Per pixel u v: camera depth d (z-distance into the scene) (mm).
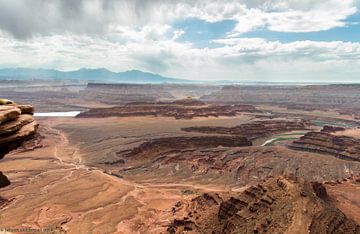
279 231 50938
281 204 56594
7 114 26766
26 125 28281
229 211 62781
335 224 52125
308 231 49594
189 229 66375
